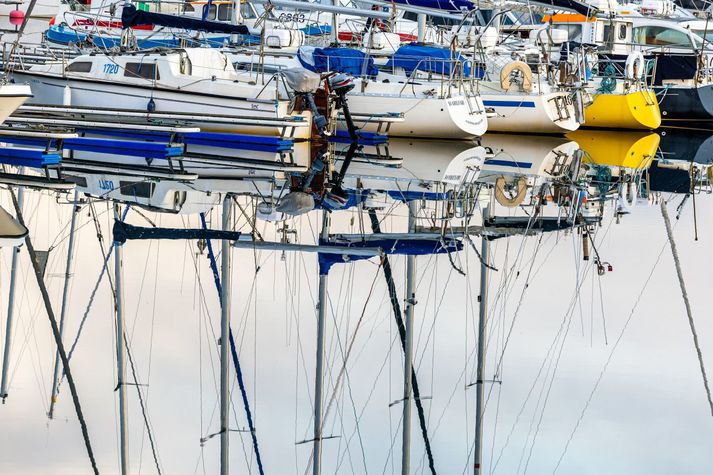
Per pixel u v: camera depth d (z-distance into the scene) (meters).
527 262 30.67
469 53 44.94
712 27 58.19
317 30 54.97
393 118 41.09
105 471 21.16
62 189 30.75
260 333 25.70
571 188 37.06
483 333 24.70
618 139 50.12
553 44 48.41
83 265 28.78
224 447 22.27
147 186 32.81
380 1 40.41
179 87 39.34
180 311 26.53
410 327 24.14
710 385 23.19
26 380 23.86
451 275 28.78
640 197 37.62
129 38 45.47
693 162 44.12
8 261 27.84
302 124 39.00
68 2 58.19
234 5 44.09
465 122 41.72
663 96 51.97
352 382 24.12
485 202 33.56
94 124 36.09
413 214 31.05
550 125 45.56
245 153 39.22
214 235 27.23
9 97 29.33
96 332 26.20
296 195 32.91
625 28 55.53
